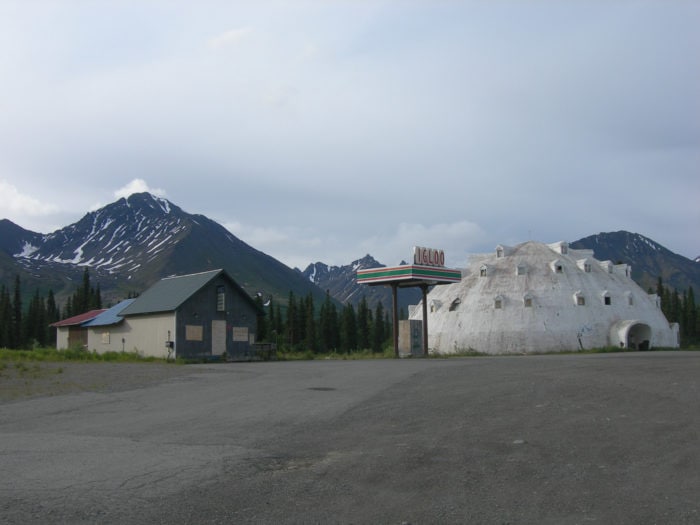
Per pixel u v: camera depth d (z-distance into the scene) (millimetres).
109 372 26828
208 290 45000
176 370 28828
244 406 15438
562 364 26875
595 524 6328
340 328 110750
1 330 97750
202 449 10180
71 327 56688
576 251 75000
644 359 30422
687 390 15492
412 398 16156
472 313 65500
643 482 7773
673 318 104375
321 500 7293
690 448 9438
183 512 6859
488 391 16859
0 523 6426
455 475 8312
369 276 48688
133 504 7133
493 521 6484
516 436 10742
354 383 20984
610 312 64375
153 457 9539
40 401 16500
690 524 6273
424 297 50031
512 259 70562
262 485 7941
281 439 11062
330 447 10312
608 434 10617
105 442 10812
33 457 9523
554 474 8250
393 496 7426
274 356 48688
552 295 64438
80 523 6465
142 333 46312
